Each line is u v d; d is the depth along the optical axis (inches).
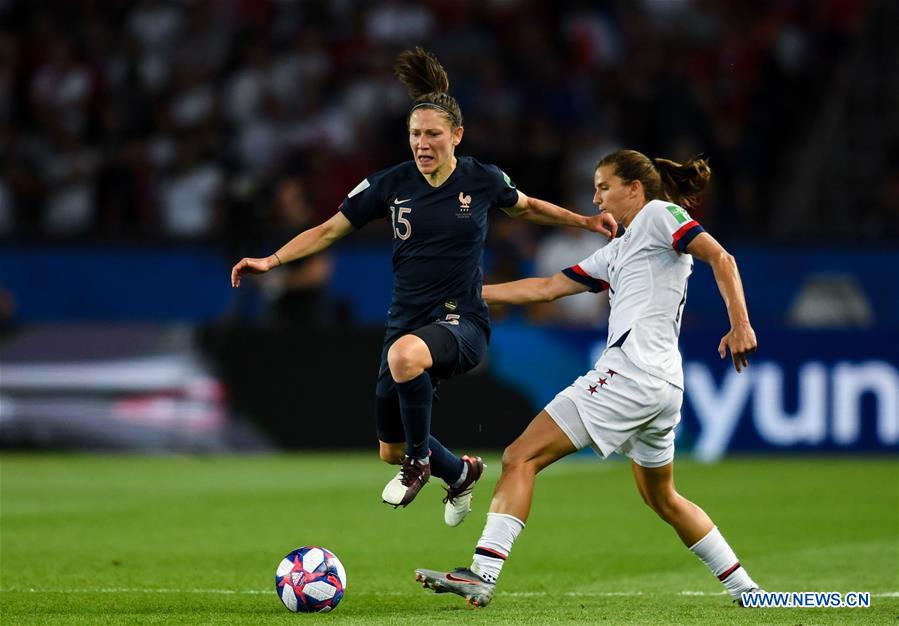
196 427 1963.6
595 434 824.3
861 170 2674.7
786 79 2723.9
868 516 1376.7
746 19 2787.9
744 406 1932.8
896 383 1919.3
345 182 2527.1
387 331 911.0
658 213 836.0
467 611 831.1
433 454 903.1
